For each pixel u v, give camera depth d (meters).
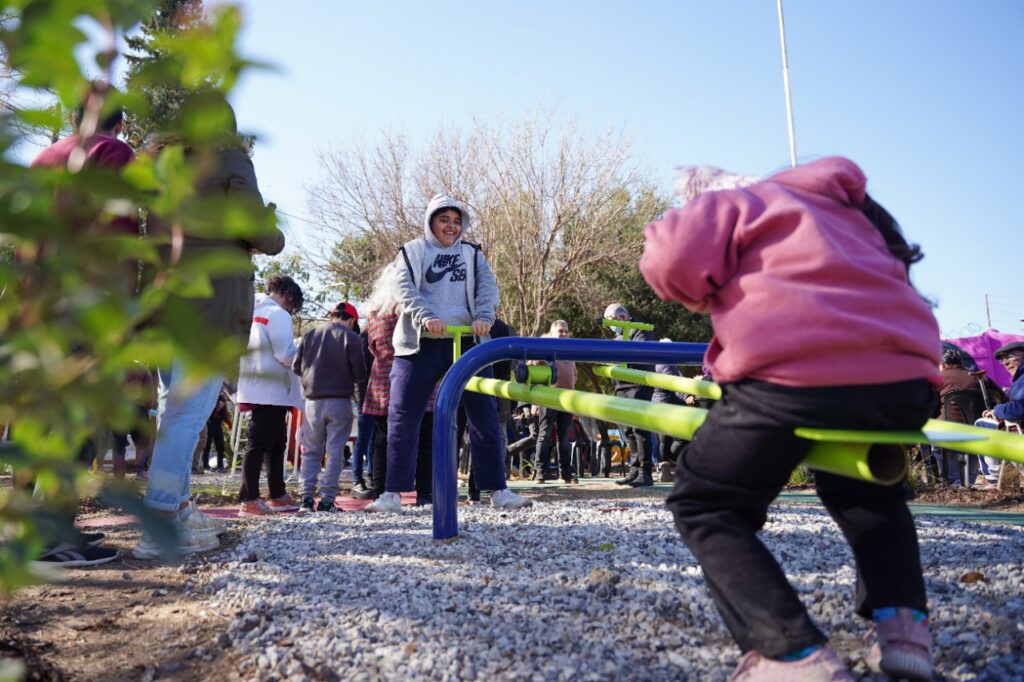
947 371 8.71
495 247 24.41
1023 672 2.03
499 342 3.66
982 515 5.78
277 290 6.41
